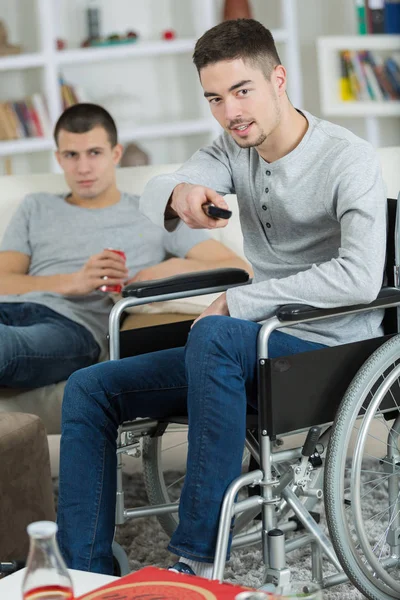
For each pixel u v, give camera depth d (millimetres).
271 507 2283
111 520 2449
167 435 3527
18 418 2648
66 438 2455
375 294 2318
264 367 2229
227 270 2771
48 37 6512
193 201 2484
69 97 6660
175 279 2715
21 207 4086
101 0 6930
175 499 3350
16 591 1827
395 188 3824
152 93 7062
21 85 6812
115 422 2510
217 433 2225
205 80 2434
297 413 2291
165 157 7105
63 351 3729
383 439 3453
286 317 2244
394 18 6785
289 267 2617
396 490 2670
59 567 1512
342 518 2330
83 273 3879
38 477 2654
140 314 3744
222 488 2221
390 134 7281
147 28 7000
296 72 6805
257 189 2646
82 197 4055
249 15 6758
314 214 2525
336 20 7145
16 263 4004
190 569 2234
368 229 2348
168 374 2557
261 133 2453
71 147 4004
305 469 2383
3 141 6523
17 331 3678
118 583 1768
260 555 2930
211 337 2252
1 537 2467
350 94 6754
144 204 2701
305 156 2525
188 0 6973
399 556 2662
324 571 2777
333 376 2361
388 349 2383
